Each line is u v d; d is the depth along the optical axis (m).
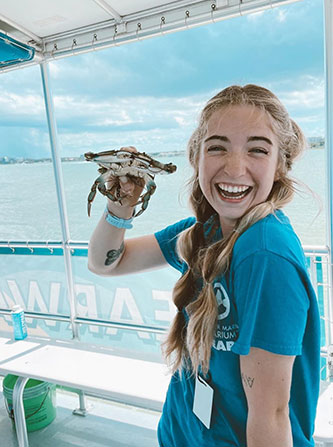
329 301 2.24
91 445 2.55
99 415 2.87
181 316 0.94
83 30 2.57
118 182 1.02
